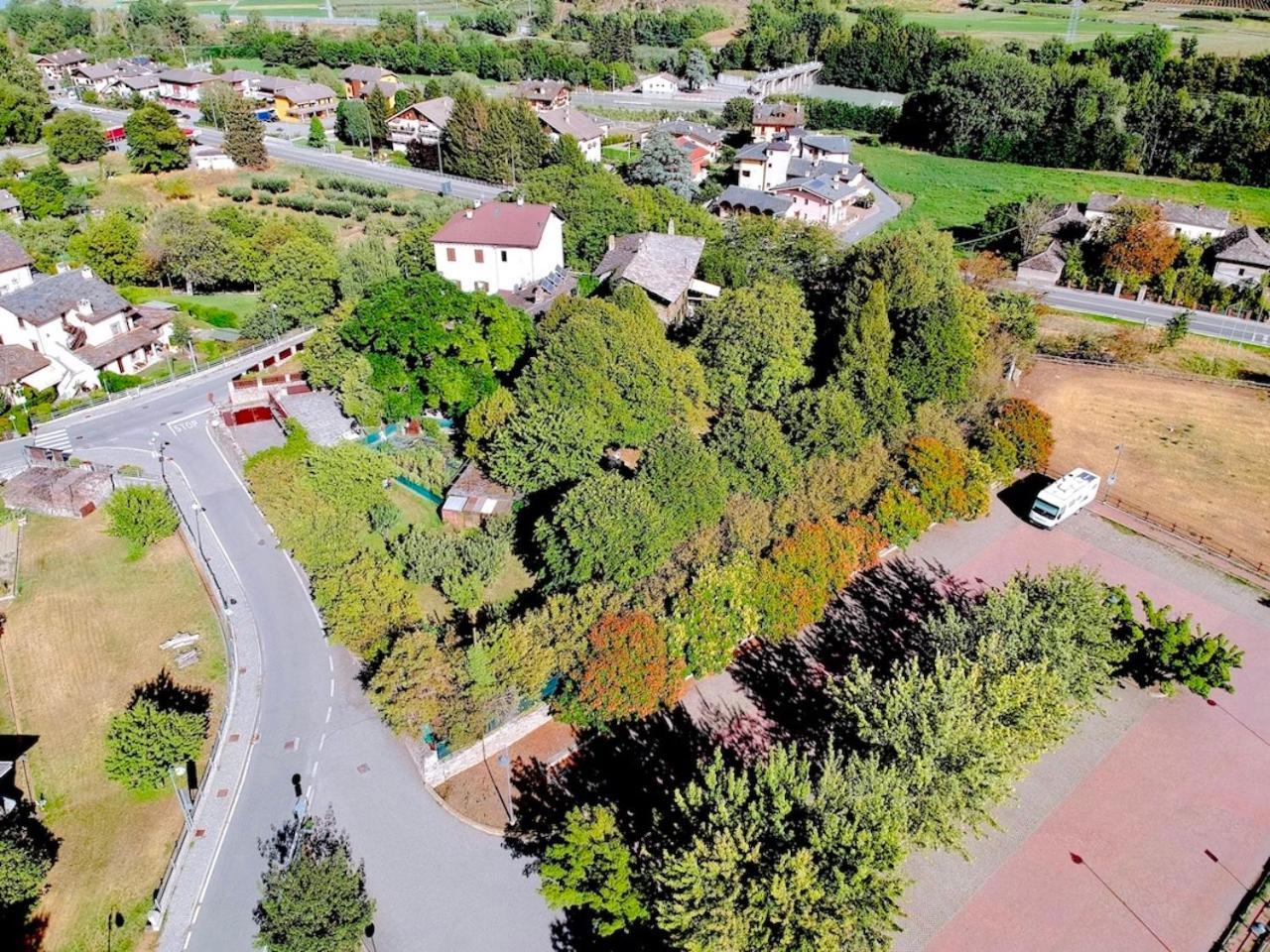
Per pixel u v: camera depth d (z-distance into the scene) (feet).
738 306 248.93
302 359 298.97
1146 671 180.34
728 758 161.68
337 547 193.16
